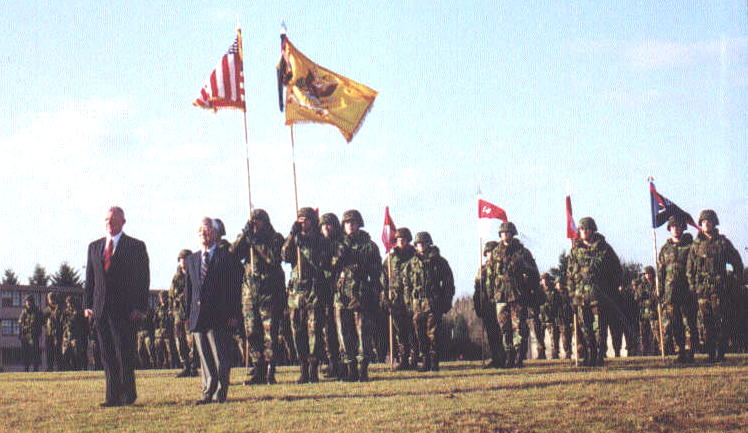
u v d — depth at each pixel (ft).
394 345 78.13
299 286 54.95
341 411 38.65
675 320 66.49
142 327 104.47
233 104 64.34
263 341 54.80
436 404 39.68
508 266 65.77
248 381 55.01
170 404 42.83
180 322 69.31
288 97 64.85
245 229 54.49
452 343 165.68
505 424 34.96
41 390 52.42
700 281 64.64
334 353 61.11
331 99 65.46
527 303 66.03
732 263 64.34
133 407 41.88
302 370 55.06
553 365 67.36
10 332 228.63
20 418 39.11
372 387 48.06
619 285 64.34
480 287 69.41
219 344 43.06
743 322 65.10
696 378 46.57
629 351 92.07
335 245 54.39
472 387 45.68
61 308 111.14
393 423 35.29
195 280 43.06
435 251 66.18
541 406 38.50
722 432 33.63
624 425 34.73
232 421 36.91
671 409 37.58
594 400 39.78
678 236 67.51
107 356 42.86
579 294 64.03
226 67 64.49
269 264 54.54
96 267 42.83
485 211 74.74
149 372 77.36
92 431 35.42
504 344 65.82
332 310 58.13
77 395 48.65
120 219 43.24
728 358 69.26
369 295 54.19
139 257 43.14
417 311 65.82
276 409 39.78
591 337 63.82
